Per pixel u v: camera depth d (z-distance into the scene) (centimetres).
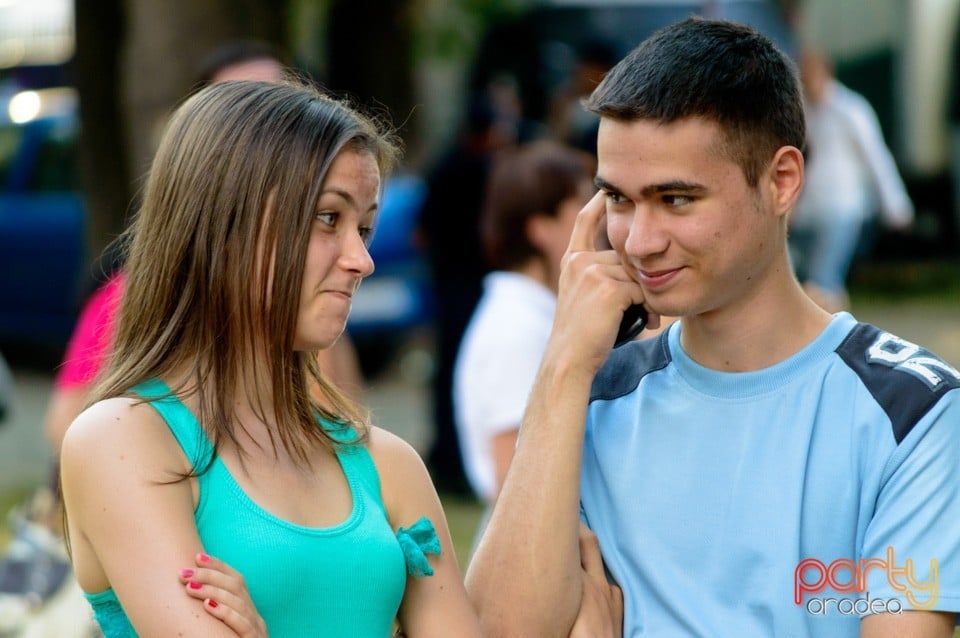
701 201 664
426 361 3167
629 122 667
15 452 2559
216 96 686
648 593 714
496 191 1270
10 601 1081
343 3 3562
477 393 1220
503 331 1212
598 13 3719
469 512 2052
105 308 1047
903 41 3906
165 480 638
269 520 645
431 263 2139
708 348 714
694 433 711
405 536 688
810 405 691
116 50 2194
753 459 695
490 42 3734
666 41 681
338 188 667
